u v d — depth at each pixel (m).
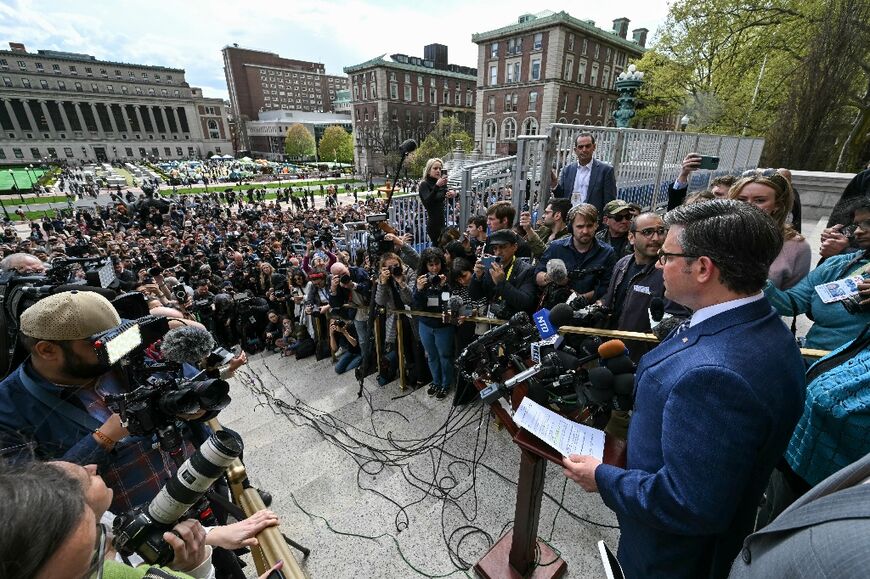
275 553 1.08
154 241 16.47
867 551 0.48
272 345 5.67
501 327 1.79
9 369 1.60
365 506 2.35
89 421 1.37
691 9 17.16
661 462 0.99
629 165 5.73
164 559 0.96
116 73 74.38
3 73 64.56
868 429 1.15
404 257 3.62
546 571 1.76
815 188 7.55
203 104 85.12
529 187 5.32
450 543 2.06
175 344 1.58
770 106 16.14
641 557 1.14
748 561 0.72
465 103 61.19
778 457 0.96
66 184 47.31
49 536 0.50
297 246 13.67
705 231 0.93
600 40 37.34
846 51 9.08
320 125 91.00
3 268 2.90
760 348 0.87
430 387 3.56
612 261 2.87
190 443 1.61
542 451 1.28
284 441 3.07
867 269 1.68
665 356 1.02
